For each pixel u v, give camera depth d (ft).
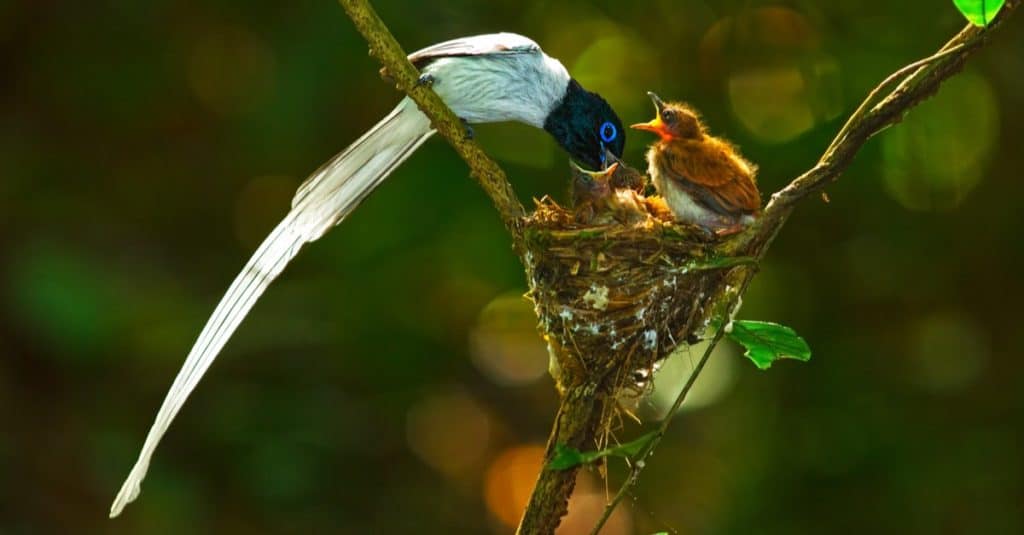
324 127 44.55
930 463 41.60
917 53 43.04
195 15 46.57
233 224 49.44
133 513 40.78
